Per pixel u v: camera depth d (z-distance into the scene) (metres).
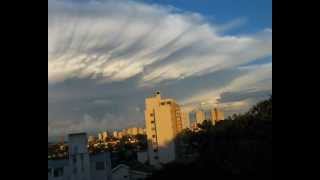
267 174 1.73
